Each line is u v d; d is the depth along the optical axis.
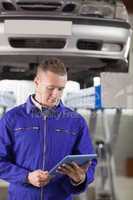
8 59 3.69
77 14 3.53
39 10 3.46
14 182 2.17
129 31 3.59
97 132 4.48
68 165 2.06
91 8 3.56
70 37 3.38
